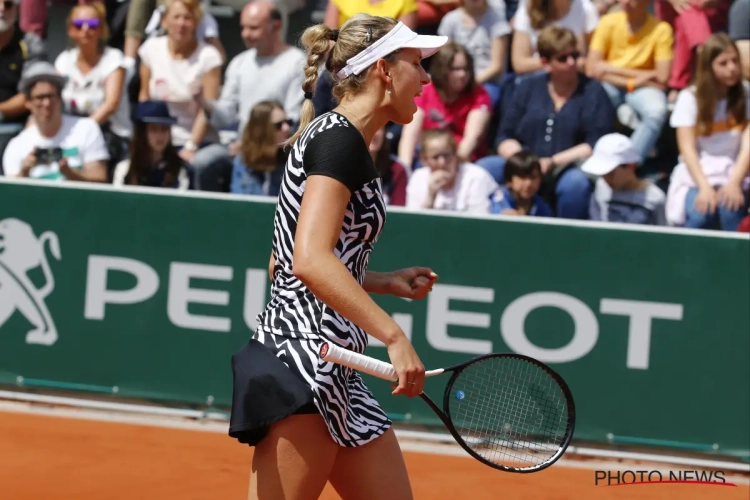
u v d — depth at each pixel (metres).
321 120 8.86
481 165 24.41
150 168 25.91
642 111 24.67
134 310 22.48
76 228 22.66
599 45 25.08
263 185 24.91
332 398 8.94
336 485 9.79
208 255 22.16
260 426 8.84
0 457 18.81
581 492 18.33
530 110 24.58
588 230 20.83
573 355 20.97
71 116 26.45
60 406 22.67
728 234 20.39
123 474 18.11
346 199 8.52
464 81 24.59
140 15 27.20
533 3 25.28
